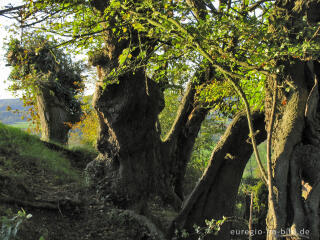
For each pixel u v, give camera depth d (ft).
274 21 12.90
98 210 25.91
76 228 22.34
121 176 28.86
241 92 10.41
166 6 12.98
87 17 21.74
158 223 28.71
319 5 14.25
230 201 22.50
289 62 14.56
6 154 29.53
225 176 22.22
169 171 33.47
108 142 29.89
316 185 14.20
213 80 24.43
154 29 15.33
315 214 13.88
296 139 14.61
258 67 11.67
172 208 33.04
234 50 14.14
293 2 14.43
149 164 29.66
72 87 51.42
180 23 13.39
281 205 14.02
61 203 23.40
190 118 32.99
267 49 12.17
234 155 21.86
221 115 30.96
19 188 23.11
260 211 28.84
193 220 22.29
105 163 30.30
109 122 27.30
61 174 30.63
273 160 14.89
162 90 30.45
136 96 25.95
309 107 14.64
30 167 29.32
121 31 21.94
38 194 24.25
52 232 20.48
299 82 14.80
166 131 58.03
